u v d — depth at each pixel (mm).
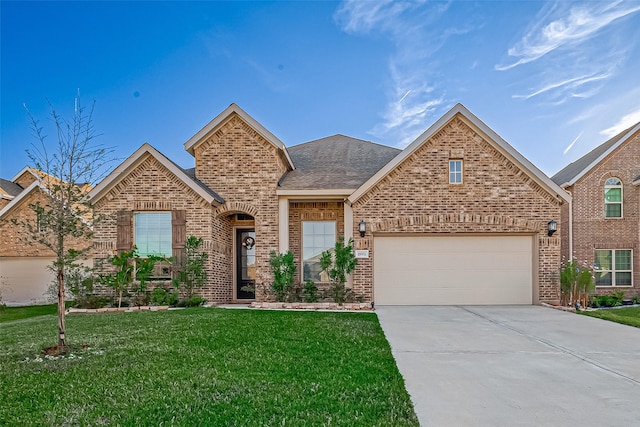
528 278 14156
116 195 14461
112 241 14352
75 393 5191
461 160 14344
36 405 4832
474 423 4504
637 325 10094
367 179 15422
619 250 19906
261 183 15086
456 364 6730
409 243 14336
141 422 4363
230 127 15320
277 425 4309
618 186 20016
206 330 8906
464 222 14172
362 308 12992
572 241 19969
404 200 14281
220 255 15297
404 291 14203
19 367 6305
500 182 14219
